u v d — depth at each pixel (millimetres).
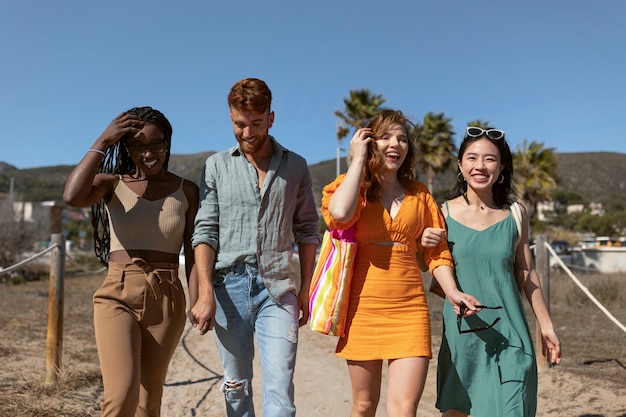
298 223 3369
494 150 3232
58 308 5832
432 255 3227
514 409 2992
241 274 3084
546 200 32219
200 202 3170
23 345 8047
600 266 22781
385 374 6359
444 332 3279
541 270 6582
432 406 5270
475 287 3176
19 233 25016
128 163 3238
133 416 2900
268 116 3115
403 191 3209
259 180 3170
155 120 3129
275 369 2982
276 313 3061
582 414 4949
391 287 3064
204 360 7547
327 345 8328
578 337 8648
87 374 6188
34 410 4781
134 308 3029
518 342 3088
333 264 3137
